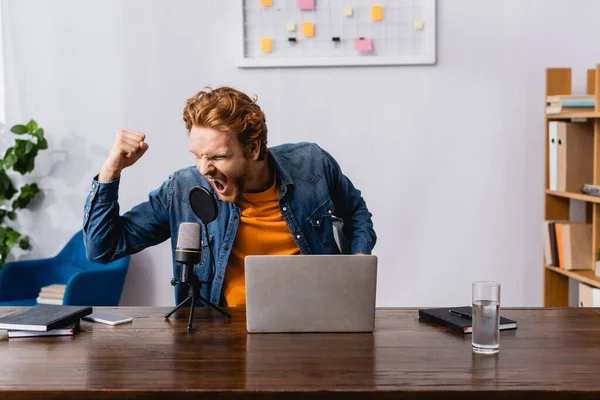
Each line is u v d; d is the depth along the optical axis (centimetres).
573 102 361
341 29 391
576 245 360
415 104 396
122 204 405
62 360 164
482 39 393
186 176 231
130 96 400
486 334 169
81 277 352
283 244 233
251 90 397
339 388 145
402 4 389
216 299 226
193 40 395
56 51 400
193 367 159
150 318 205
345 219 259
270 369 157
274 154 237
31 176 407
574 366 159
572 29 392
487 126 397
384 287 405
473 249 403
